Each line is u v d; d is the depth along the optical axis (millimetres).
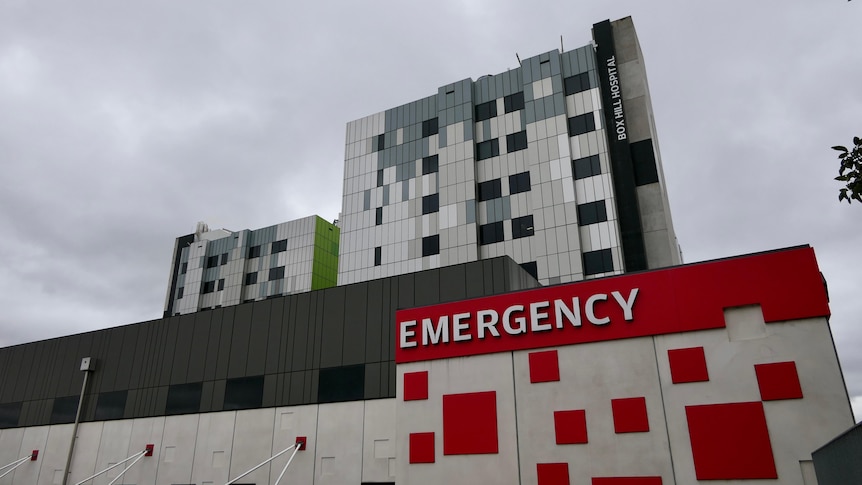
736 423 14977
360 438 23875
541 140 49594
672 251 44281
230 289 84438
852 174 8344
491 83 55125
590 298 18172
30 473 33312
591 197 46406
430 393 19859
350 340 26000
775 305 15539
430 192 54469
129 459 29781
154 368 31734
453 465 18516
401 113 59562
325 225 85000
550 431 17391
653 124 52344
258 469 25781
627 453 16078
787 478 14023
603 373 17203
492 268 23984
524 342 18797
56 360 36250
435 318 20812
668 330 16688
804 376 14609
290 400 26406
